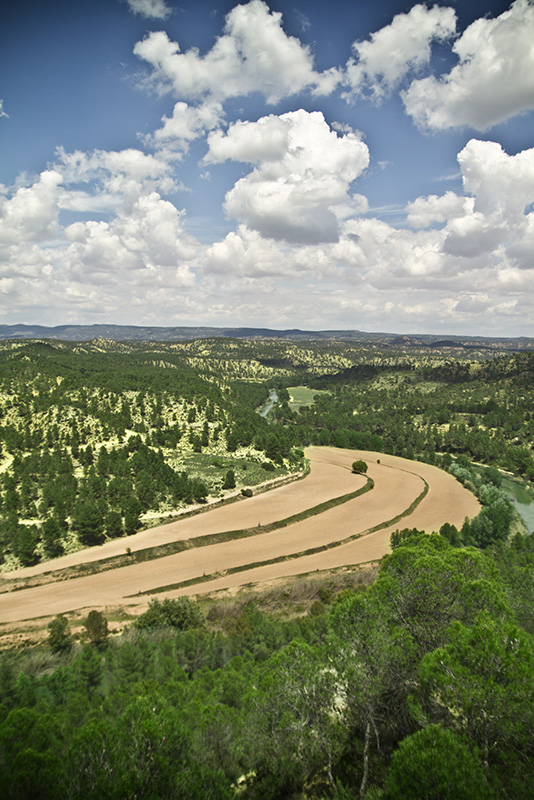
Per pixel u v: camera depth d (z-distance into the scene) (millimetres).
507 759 21359
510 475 170875
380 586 36656
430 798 18703
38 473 121188
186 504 118062
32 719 25094
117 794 19891
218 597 72625
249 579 81750
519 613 39125
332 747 24812
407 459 188375
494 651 24281
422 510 123375
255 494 131500
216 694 33875
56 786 20172
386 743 27062
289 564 89125
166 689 33406
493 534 97125
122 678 39875
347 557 91875
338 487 140250
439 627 31406
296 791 25453
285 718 24984
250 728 25812
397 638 28625
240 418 199375
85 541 95938
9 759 22328
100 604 71375
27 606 71375
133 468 128375
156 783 21094
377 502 128750
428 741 20297
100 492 112812
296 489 137750
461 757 19344
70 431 151375
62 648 54625
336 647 28547
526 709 21578
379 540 101750
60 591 77188
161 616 57406
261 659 44188
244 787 25781
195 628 55156
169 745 22656
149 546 94750
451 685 23625
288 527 109562
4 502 104562
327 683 26641
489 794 18375
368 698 25219
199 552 94812
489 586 33188
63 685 39750
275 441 167250
